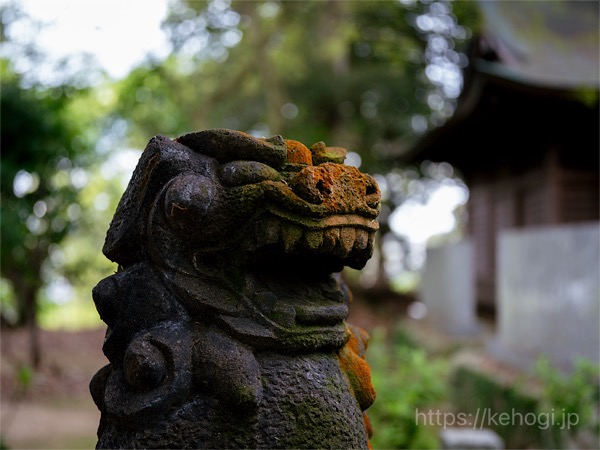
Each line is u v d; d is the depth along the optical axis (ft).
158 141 6.13
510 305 26.04
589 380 17.87
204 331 5.84
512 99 32.27
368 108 55.72
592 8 38.96
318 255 6.15
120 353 6.08
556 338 21.31
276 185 5.88
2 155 27.48
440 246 39.99
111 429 5.90
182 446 5.54
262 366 5.85
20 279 29.78
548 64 34.71
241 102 56.24
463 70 34.88
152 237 5.95
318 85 53.57
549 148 34.17
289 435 5.74
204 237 5.94
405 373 19.56
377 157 57.11
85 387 27.76
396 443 16.96
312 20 49.98
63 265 38.27
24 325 43.57
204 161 6.14
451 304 37.17
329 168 6.07
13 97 27.22
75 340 39.68
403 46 46.11
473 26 33.53
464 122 37.04
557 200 33.58
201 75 51.88
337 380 6.22
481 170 45.01
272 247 5.93
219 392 5.61
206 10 42.52
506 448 19.84
